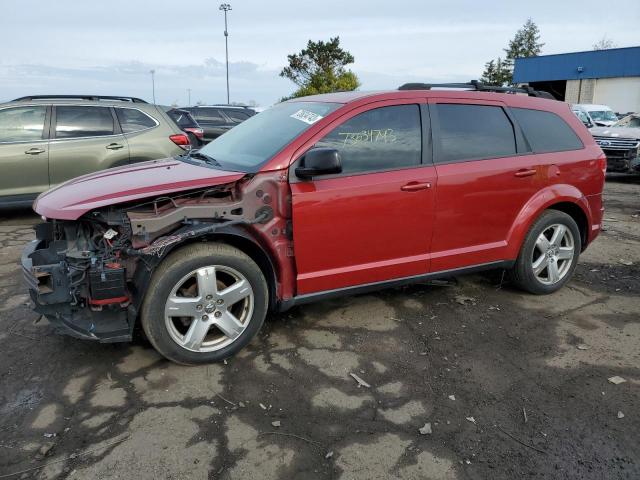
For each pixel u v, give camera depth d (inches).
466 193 159.2
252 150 148.8
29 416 113.3
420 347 146.6
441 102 159.3
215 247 129.9
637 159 476.4
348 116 144.8
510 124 171.6
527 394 124.7
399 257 153.8
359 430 110.6
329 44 1549.0
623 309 175.3
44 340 146.7
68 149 281.3
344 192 140.0
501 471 99.5
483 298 182.1
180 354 129.9
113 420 112.3
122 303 123.6
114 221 122.3
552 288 185.6
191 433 108.5
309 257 139.9
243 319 137.9
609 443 107.7
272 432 109.3
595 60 1368.1
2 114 273.6
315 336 151.8
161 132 305.6
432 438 108.4
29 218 304.2
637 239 269.9
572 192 181.3
